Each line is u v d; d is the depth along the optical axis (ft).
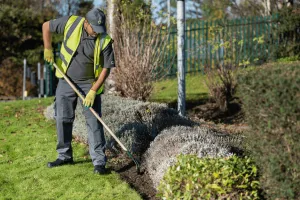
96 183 18.53
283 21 53.57
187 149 17.84
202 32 52.42
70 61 19.65
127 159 21.81
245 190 14.89
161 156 18.94
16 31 83.41
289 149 13.19
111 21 34.68
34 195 17.83
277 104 13.03
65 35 19.61
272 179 13.79
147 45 34.01
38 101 38.63
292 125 13.00
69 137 20.76
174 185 15.39
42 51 85.05
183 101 31.40
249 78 14.06
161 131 22.22
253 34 53.21
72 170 19.97
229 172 14.92
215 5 94.48
